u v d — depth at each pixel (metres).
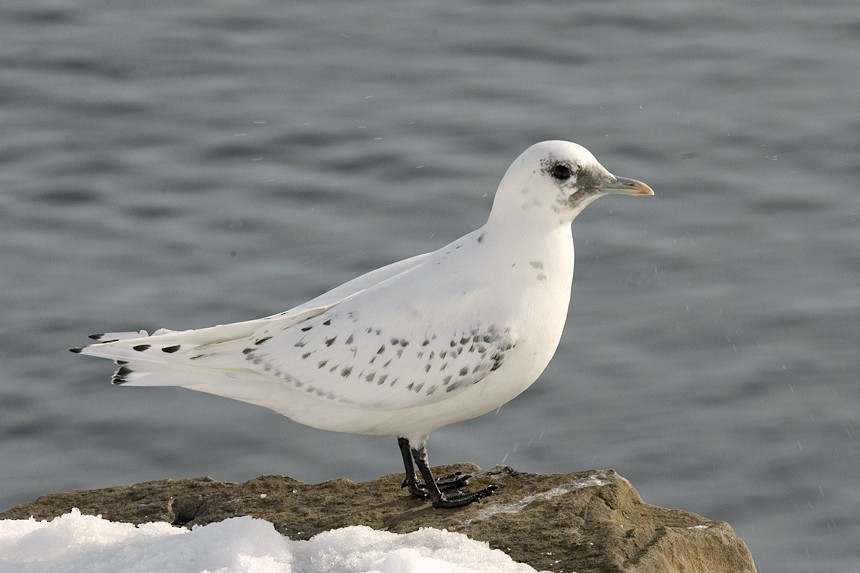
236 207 20.38
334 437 16.59
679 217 20.12
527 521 9.08
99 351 9.35
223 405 17.23
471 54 24.11
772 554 15.10
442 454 16.33
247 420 16.94
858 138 21.69
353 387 9.36
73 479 16.02
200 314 18.17
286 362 9.40
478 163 21.12
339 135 21.89
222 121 22.36
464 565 8.11
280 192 20.70
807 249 19.52
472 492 9.76
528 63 23.88
